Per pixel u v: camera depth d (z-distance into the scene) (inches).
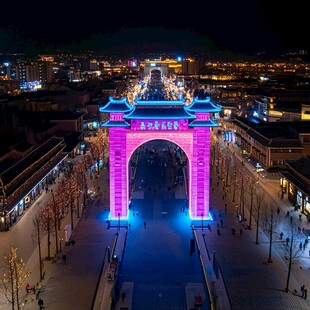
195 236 4141.2
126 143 4485.7
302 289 3038.9
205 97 4879.4
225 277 3321.9
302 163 5157.5
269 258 3577.8
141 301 3063.5
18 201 4466.0
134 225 4480.8
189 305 2999.5
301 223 4379.9
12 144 5447.8
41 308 2874.0
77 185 5137.8
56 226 3838.6
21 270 3149.6
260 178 6058.1
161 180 6176.2
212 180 6058.1
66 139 7455.7
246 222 4468.5
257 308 2908.5
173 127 4503.0
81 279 3304.6
